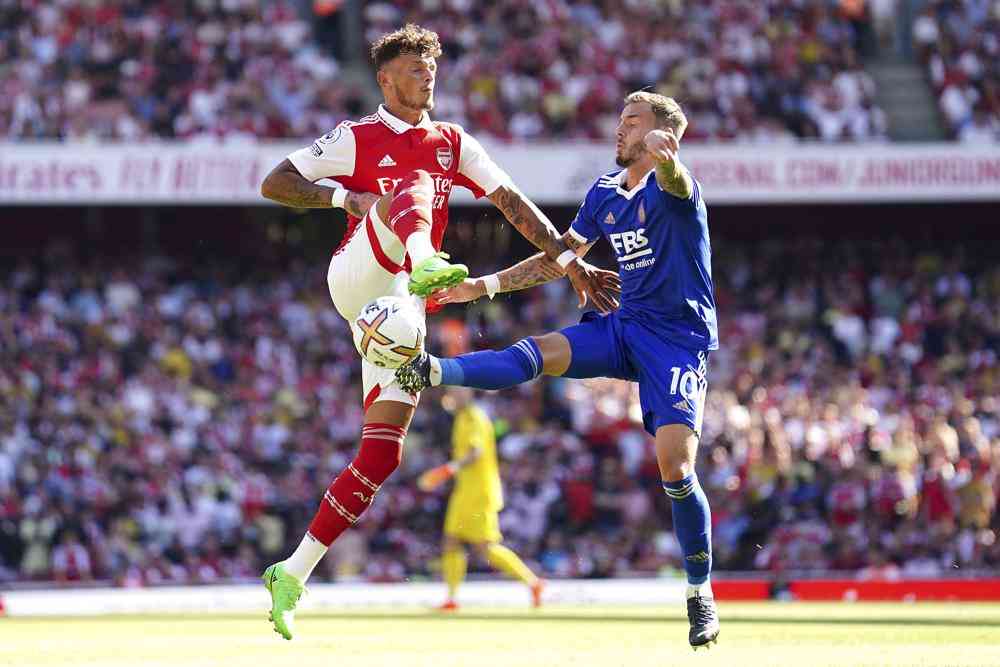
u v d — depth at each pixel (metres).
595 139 33.25
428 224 8.20
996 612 15.99
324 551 8.90
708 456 26.62
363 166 8.99
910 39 37.84
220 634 12.08
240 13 34.06
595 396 28.67
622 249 9.13
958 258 35.06
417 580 25.25
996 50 36.19
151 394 28.64
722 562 25.53
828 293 33.47
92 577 24.86
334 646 10.07
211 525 25.89
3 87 31.58
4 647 10.18
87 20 32.97
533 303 32.47
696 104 33.94
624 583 22.83
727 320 32.69
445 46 34.53
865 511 25.83
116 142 29.81
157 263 33.44
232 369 30.25
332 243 34.88
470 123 33.22
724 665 7.88
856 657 8.48
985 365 31.62
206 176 30.06
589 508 26.48
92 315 30.97
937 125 35.62
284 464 27.70
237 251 34.75
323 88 33.06
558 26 34.88
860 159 31.47
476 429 19.20
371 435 8.82
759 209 35.88
